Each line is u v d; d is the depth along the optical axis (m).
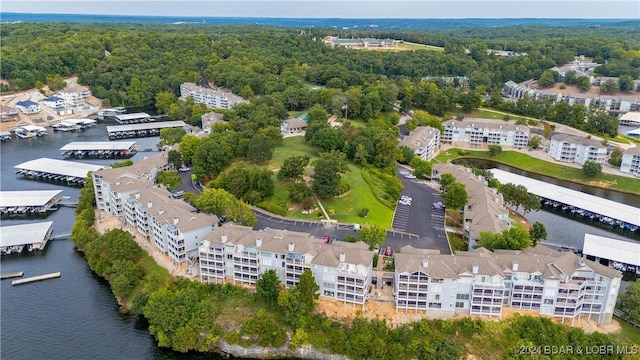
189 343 160.88
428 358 153.12
